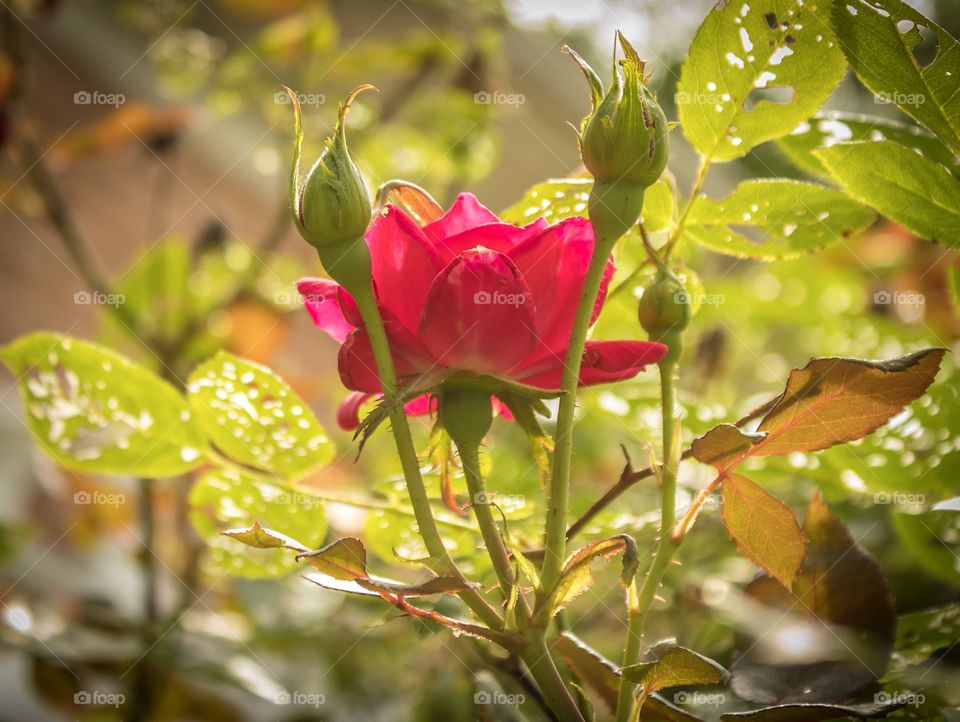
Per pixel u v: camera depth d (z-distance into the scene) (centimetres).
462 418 34
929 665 40
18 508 118
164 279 88
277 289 92
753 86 38
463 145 94
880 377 34
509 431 68
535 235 34
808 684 37
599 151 34
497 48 99
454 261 34
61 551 108
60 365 42
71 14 156
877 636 37
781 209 39
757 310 78
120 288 87
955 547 46
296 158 34
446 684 50
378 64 101
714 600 50
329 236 34
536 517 42
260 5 102
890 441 44
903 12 36
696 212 40
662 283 36
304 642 61
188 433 42
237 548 42
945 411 44
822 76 38
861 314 72
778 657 37
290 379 91
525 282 35
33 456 96
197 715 69
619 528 42
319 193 33
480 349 34
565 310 35
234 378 41
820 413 35
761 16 37
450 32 99
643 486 57
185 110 91
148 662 60
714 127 39
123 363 41
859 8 36
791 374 34
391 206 35
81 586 106
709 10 38
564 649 37
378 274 35
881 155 38
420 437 61
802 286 79
